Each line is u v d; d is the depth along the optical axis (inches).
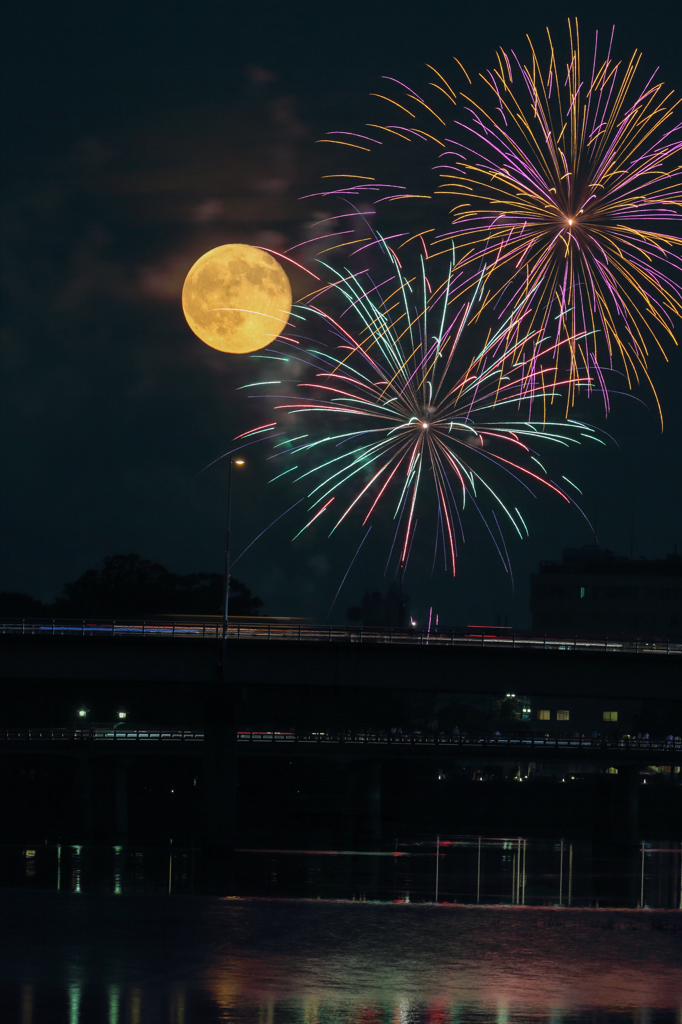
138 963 1321.4
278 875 3476.9
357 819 5556.1
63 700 6127.0
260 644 4037.9
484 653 4067.4
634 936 1688.0
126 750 5226.4
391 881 3415.4
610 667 4074.8
